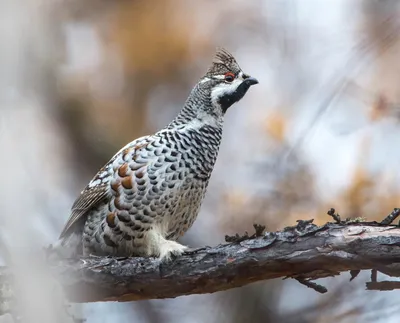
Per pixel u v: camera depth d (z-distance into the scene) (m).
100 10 14.38
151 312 13.50
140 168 9.07
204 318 13.30
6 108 8.30
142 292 8.37
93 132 13.77
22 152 7.90
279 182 12.14
